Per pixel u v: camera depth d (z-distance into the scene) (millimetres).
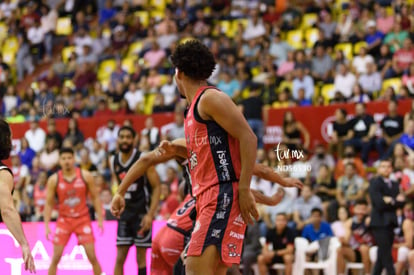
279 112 24203
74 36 35531
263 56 29203
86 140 26203
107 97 29422
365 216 18047
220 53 29328
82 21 36031
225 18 32844
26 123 26328
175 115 24922
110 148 25469
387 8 29719
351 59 27547
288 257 17906
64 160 15219
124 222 13883
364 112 22891
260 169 9492
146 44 32062
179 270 10906
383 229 16797
